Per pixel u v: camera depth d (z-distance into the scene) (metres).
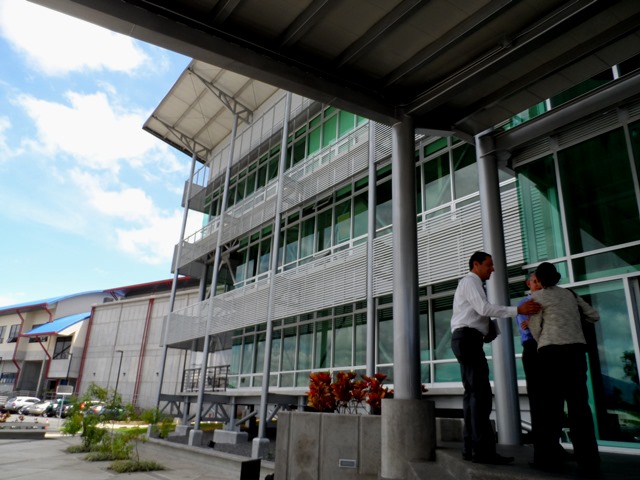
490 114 7.01
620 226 8.21
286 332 17.11
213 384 20.11
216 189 25.48
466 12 5.09
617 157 8.48
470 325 4.20
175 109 23.72
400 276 5.89
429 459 5.04
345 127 16.67
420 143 13.12
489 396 4.11
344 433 6.59
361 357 13.66
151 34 4.96
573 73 6.12
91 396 16.84
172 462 14.55
